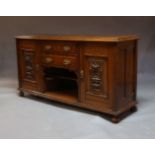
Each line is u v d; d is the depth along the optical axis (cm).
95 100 305
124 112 320
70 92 366
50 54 338
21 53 378
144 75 485
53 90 375
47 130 277
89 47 296
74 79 348
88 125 288
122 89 297
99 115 316
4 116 315
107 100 294
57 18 497
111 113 291
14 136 264
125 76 300
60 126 287
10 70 515
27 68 375
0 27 504
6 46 511
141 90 409
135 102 325
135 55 314
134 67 316
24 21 502
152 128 278
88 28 496
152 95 386
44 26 504
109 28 491
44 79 362
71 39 308
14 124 293
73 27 500
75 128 281
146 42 487
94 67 297
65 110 334
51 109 338
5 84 455
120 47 281
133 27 484
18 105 353
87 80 307
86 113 323
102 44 285
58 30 503
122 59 289
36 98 383
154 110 329
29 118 309
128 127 281
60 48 324
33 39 353
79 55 307
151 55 491
